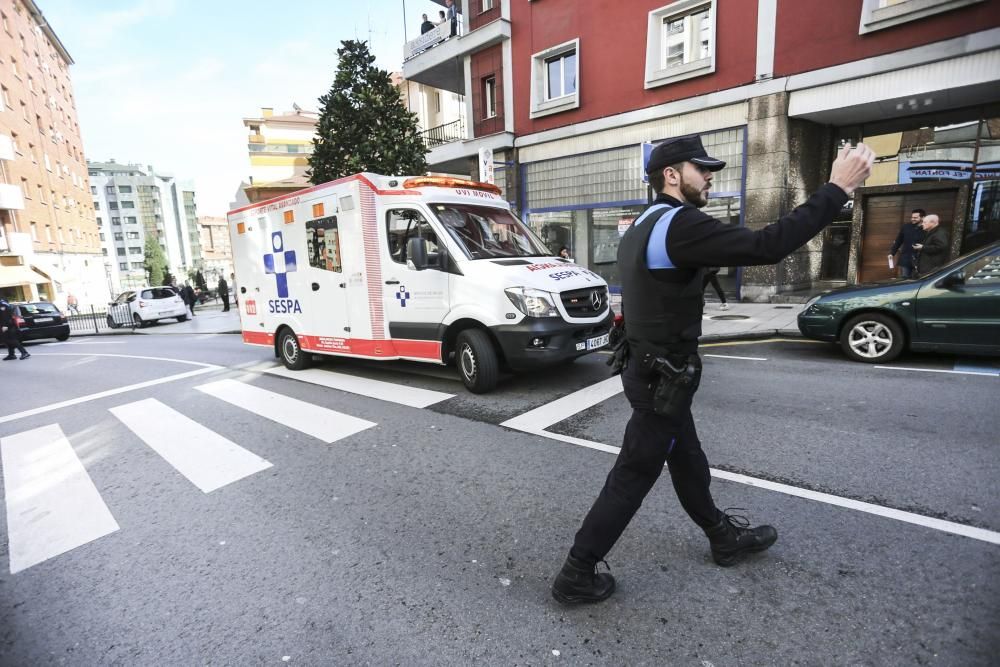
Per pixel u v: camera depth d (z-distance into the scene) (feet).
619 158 44.78
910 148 35.32
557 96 48.70
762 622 6.95
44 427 19.27
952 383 16.71
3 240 90.63
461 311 18.86
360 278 21.56
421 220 20.04
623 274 7.18
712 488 10.73
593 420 15.60
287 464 13.76
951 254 34.09
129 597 8.51
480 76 54.08
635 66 42.14
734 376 19.35
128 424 18.60
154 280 272.92
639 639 6.79
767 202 36.47
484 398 18.62
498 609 7.59
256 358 32.14
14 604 8.55
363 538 9.85
